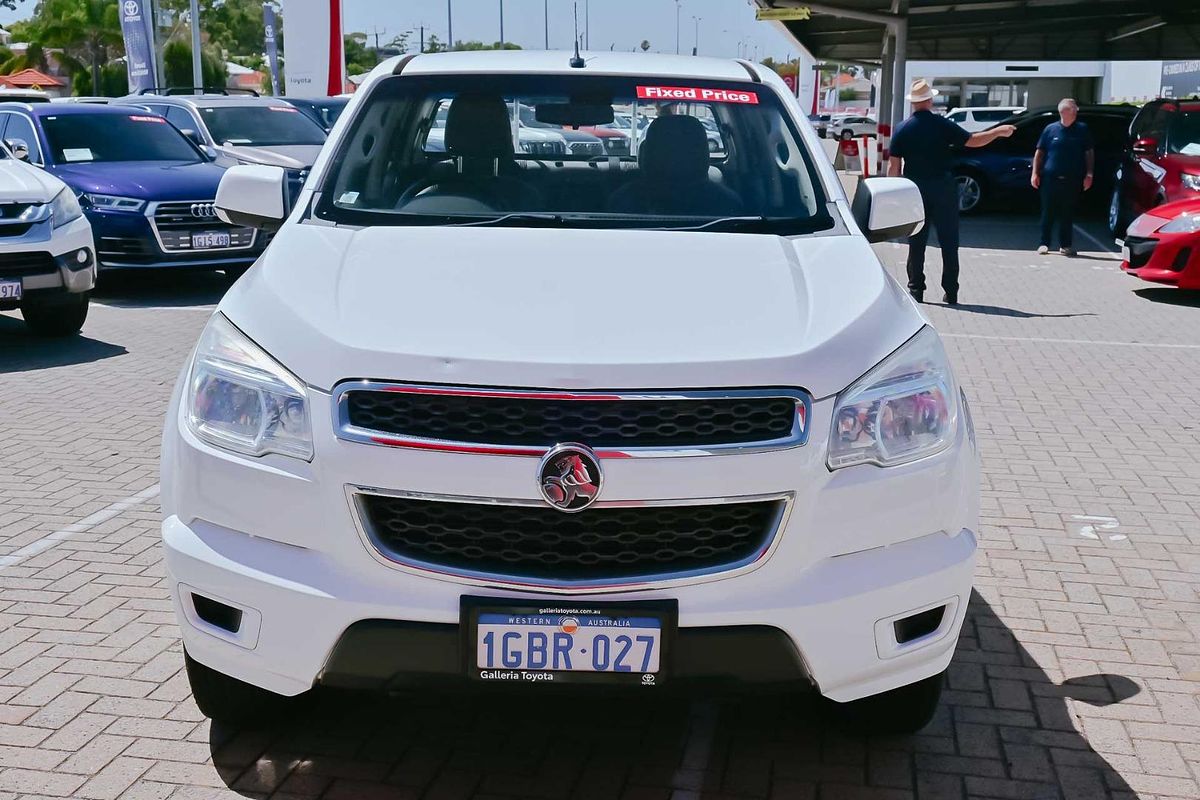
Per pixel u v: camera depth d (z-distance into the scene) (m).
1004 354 9.10
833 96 73.06
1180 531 5.28
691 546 2.80
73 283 8.92
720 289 3.19
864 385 2.90
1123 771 3.34
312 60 25.47
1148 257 11.63
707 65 4.62
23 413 7.09
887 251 15.62
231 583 2.88
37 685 3.74
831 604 2.82
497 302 3.04
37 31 62.34
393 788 3.21
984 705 3.71
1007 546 5.08
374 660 2.82
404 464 2.75
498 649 2.78
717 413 2.78
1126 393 7.86
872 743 3.47
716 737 3.50
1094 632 4.25
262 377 2.90
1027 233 17.95
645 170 4.10
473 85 4.30
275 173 4.14
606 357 2.79
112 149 12.18
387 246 3.45
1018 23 26.73
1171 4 22.75
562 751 3.41
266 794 3.17
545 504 2.73
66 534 5.09
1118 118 20.30
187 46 57.62
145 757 3.34
